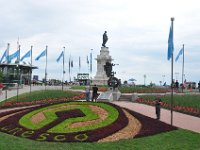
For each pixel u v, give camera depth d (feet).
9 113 128.06
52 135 92.94
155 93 243.60
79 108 120.98
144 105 177.17
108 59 322.14
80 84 397.39
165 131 98.37
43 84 398.21
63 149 78.79
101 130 95.76
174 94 229.66
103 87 277.23
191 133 98.07
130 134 93.97
